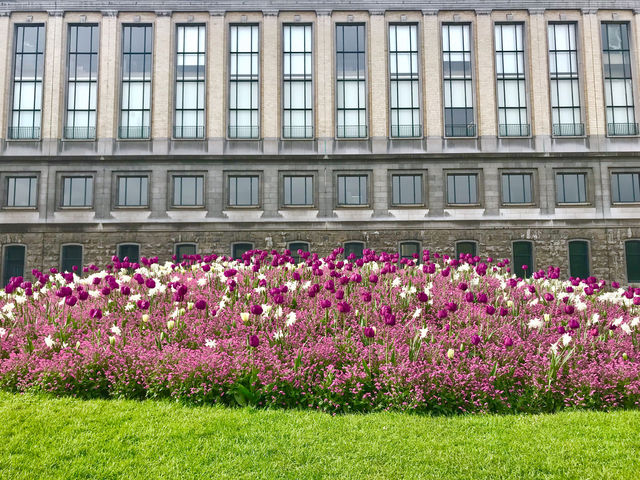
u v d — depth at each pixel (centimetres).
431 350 808
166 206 3516
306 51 3653
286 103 3634
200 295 1109
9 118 3559
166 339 870
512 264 3497
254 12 3647
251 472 527
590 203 3519
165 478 517
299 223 3525
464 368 766
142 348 809
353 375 745
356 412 712
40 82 3606
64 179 3541
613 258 3478
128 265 1309
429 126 3581
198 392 732
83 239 3472
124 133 3591
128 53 3638
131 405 705
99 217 3488
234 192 3569
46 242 3459
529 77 3616
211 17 3634
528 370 773
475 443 595
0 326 963
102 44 3603
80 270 3466
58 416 660
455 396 723
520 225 3509
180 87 3638
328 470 532
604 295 1155
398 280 1070
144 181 3559
